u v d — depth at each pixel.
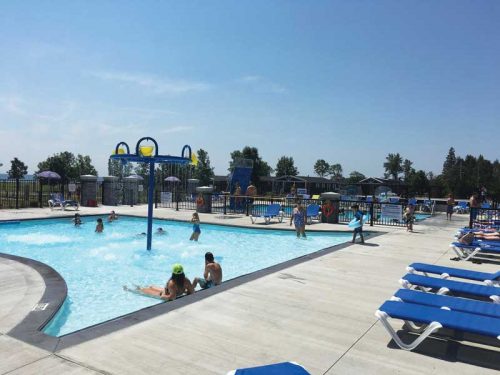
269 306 6.20
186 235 16.83
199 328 5.18
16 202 23.38
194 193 33.16
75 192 26.34
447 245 13.02
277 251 13.70
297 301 6.50
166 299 7.32
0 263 8.47
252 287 7.28
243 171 27.58
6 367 3.94
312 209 19.86
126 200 28.53
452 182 65.06
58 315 6.07
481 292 5.81
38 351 4.32
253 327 5.29
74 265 10.99
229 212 24.02
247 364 4.19
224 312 5.85
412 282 6.37
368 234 16.64
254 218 21.27
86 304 7.55
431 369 4.22
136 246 13.90
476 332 4.10
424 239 14.39
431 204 30.34
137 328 5.11
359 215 13.31
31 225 18.33
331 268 9.10
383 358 4.46
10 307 5.70
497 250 10.12
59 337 4.71
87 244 14.08
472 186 64.19
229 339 4.85
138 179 29.31
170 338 4.82
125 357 4.25
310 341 4.88
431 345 4.85
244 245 14.73
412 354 4.58
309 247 14.47
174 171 34.03
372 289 7.36
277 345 4.73
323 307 6.23
